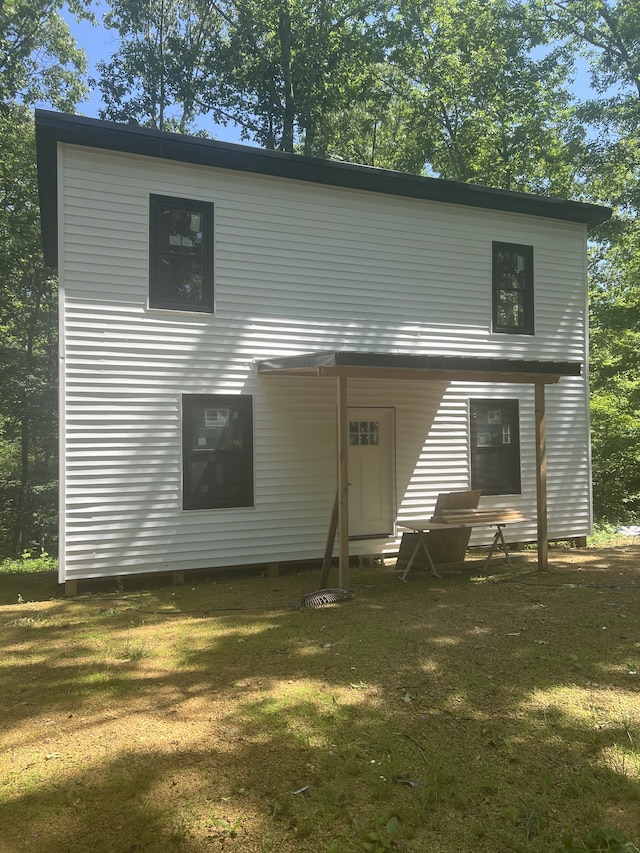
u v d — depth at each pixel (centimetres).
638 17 1692
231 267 843
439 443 991
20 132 1834
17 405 1817
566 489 1078
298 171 868
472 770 311
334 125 2225
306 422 892
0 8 1839
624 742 339
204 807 281
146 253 793
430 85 2002
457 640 523
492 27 1894
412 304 959
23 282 1889
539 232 1068
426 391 985
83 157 761
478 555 970
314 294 894
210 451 830
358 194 927
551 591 705
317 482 898
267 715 377
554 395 1077
